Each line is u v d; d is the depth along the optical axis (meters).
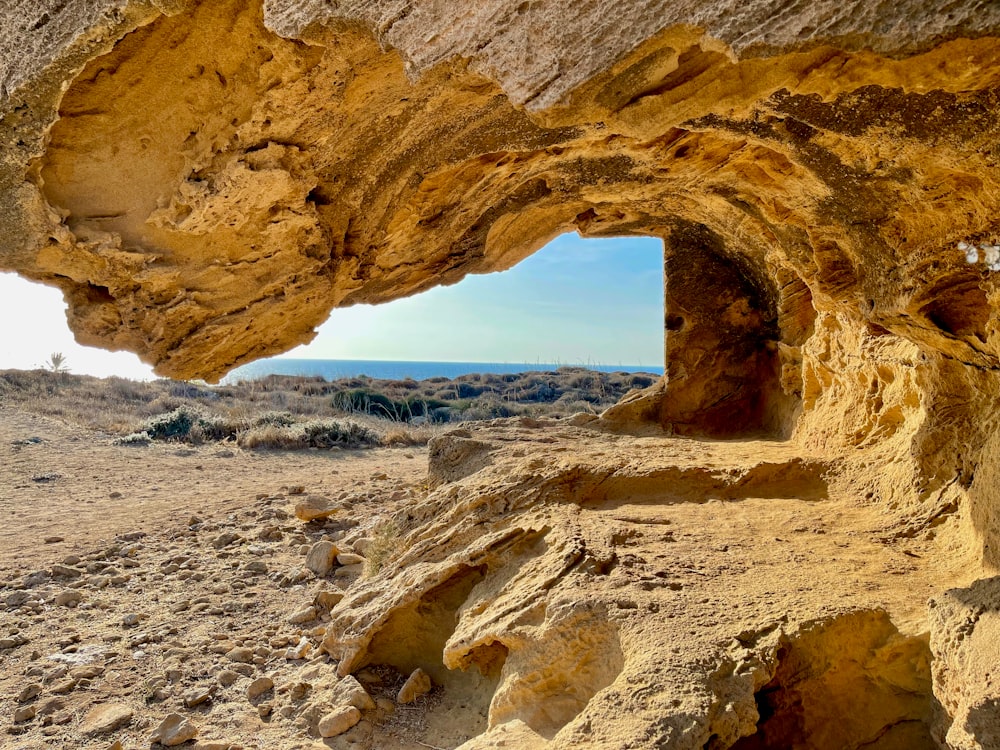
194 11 2.77
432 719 3.93
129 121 3.17
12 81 2.80
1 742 3.88
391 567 4.83
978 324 3.46
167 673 4.65
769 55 2.00
